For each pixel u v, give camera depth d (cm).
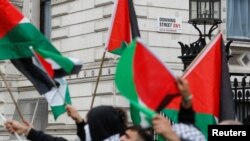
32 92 2556
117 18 1152
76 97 2256
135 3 2052
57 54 1018
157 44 2078
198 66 913
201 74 911
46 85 1020
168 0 2111
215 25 1602
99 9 2197
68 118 2280
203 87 906
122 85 670
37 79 1022
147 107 657
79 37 2305
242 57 2167
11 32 1026
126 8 1155
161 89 659
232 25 2200
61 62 984
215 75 916
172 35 2106
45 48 1030
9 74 2652
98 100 2128
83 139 865
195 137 665
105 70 2100
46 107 2478
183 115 676
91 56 2219
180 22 2119
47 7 2602
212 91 905
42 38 1030
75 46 2325
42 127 2486
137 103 636
